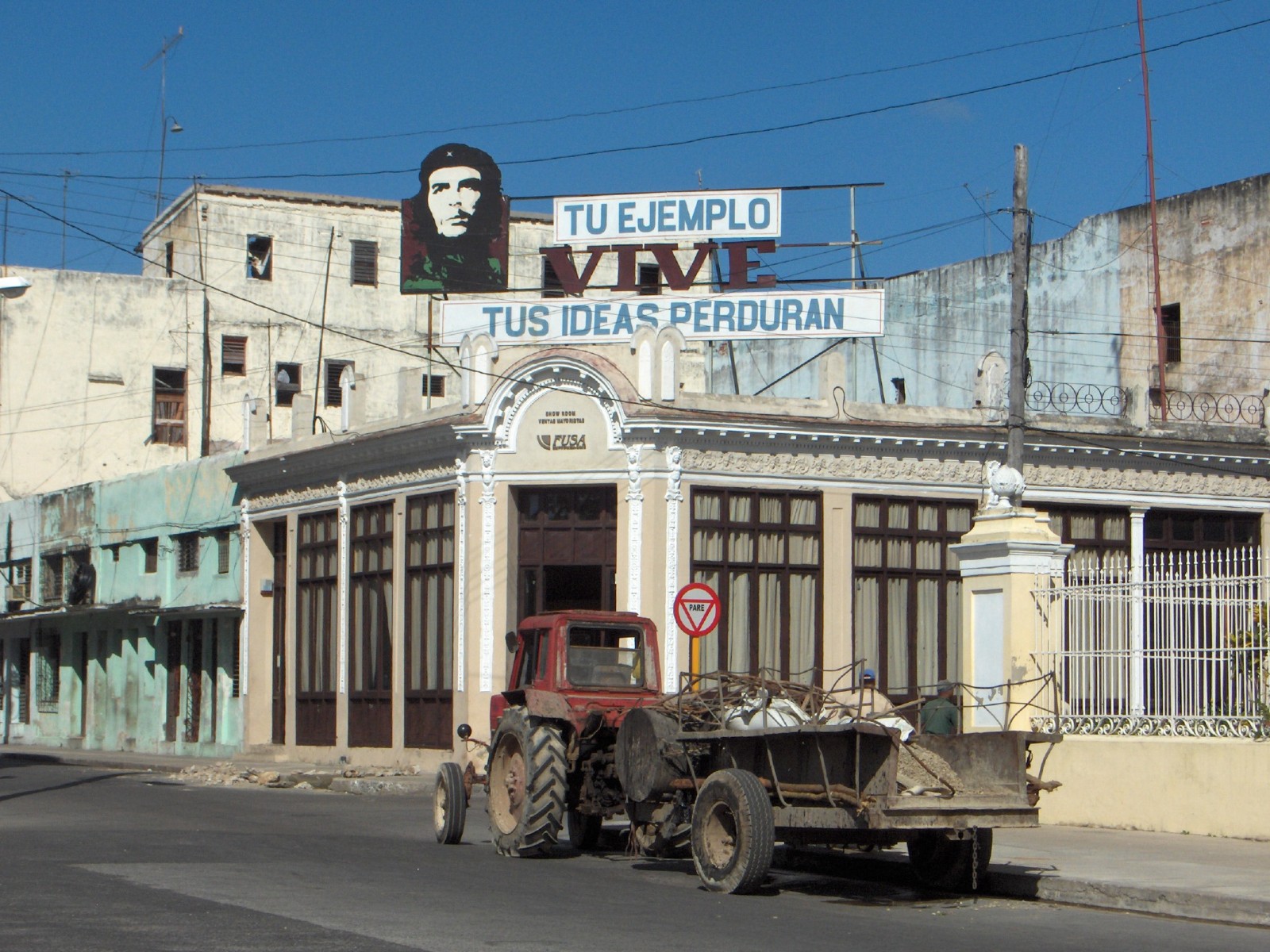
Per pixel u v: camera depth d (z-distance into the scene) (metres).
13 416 50.59
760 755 15.15
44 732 50.19
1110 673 19.66
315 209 54.50
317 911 12.50
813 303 32.84
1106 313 44.22
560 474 30.28
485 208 36.47
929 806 13.56
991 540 20.64
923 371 47.38
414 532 32.84
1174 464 33.50
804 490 30.88
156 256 56.09
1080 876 15.01
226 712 39.66
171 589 42.56
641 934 11.81
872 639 31.31
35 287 50.88
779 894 14.90
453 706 31.03
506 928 11.84
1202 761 18.53
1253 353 41.03
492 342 30.92
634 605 29.55
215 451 52.59
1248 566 18.62
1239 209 41.62
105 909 12.27
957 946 11.68
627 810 17.34
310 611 36.50
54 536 48.88
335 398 54.16
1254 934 12.75
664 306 33.38
